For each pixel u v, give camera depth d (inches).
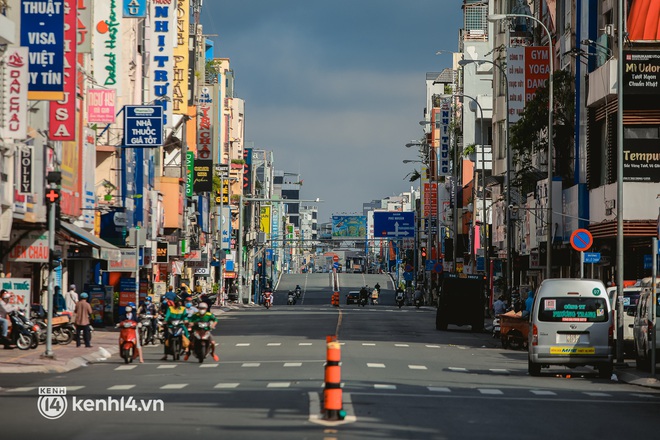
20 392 1010.7
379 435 700.0
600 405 961.5
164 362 1496.1
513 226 3277.6
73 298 2081.7
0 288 1686.8
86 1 2107.5
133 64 2960.1
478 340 2209.6
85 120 2351.1
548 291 1305.4
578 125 2335.1
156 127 2518.5
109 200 2559.1
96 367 1401.3
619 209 1486.2
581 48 2309.3
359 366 1375.5
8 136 1521.9
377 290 6210.6
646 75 1951.3
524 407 920.9
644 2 1982.0
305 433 702.5
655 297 1299.2
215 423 757.3
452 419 808.9
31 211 1764.3
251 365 1406.3
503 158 3334.2
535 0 3107.8
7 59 1519.4
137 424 754.8
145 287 2682.1
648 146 1956.2
